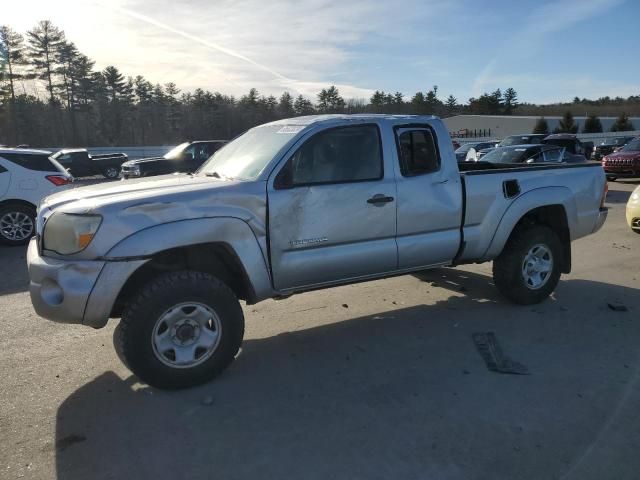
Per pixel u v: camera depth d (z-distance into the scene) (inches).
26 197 382.0
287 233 169.8
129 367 151.4
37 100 2876.5
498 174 212.8
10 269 310.3
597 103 5300.2
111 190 165.3
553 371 164.4
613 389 152.9
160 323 151.3
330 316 219.1
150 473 118.0
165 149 1838.1
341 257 179.8
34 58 2822.3
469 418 138.0
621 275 276.5
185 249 160.9
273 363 173.9
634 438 128.5
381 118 189.6
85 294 144.3
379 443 127.5
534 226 223.5
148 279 164.2
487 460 120.6
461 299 237.9
